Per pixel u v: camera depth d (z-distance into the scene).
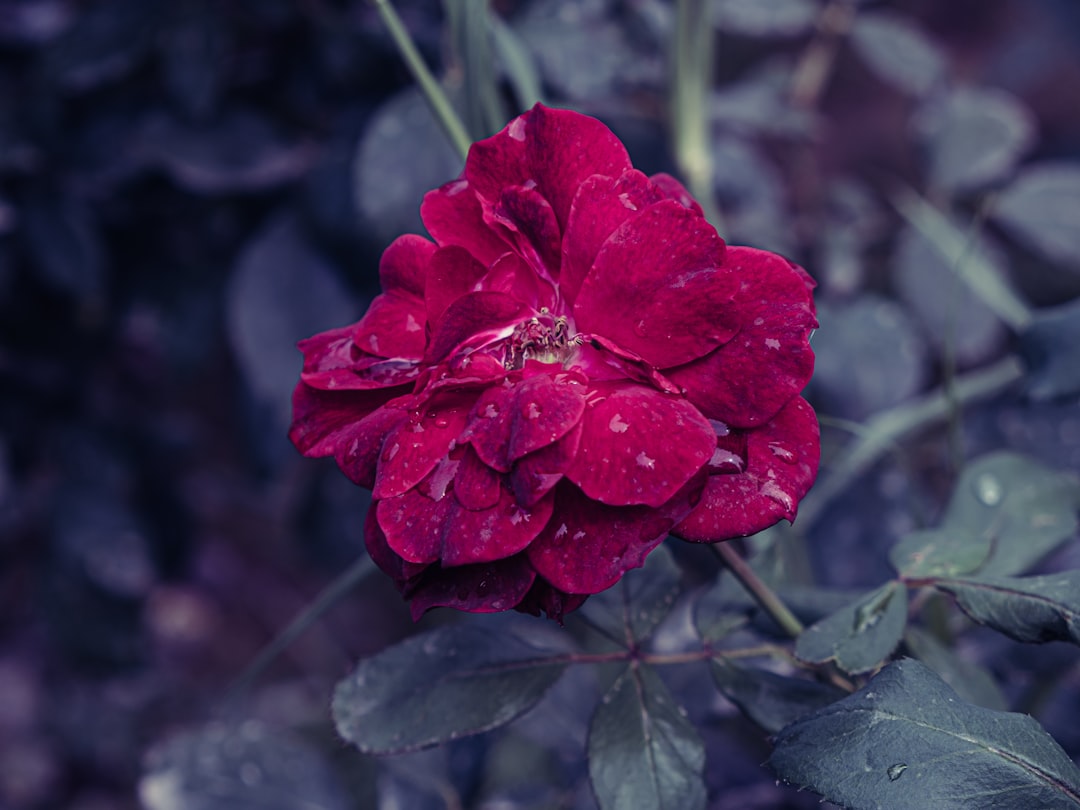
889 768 0.24
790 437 0.25
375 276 0.49
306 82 0.49
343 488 0.60
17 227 0.50
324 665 0.78
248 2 0.47
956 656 0.30
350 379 0.26
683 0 0.37
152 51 0.48
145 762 0.36
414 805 0.36
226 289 0.55
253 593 0.81
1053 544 0.30
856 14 0.56
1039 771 0.24
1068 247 0.50
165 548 0.62
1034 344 0.33
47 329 0.58
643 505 0.24
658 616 0.29
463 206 0.27
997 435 0.47
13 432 0.60
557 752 0.37
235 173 0.48
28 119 0.48
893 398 0.49
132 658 0.61
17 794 0.71
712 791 0.36
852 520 0.45
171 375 0.58
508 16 0.46
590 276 0.25
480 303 0.25
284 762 0.36
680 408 0.24
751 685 0.28
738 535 0.25
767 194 0.52
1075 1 0.94
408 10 0.45
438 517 0.25
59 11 0.52
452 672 0.29
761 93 0.52
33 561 0.69
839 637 0.27
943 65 0.54
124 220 0.54
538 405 0.24
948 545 0.28
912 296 0.51
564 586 0.24
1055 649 0.32
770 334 0.25
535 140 0.26
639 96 0.51
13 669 0.75
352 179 0.46
